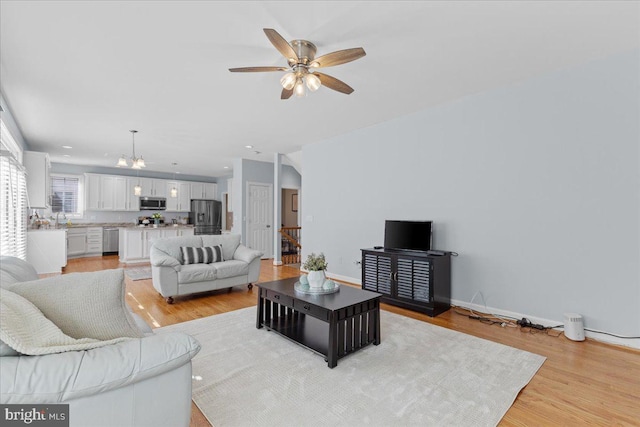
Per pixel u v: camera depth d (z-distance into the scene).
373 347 2.64
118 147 6.12
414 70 2.95
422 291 3.57
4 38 2.36
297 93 2.54
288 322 3.04
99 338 1.35
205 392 1.95
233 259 4.76
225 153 6.78
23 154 5.10
